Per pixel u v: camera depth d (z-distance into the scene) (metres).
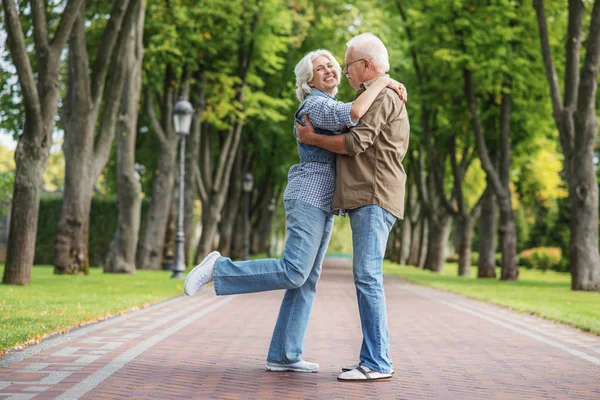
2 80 23.42
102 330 9.61
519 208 59.97
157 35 27.25
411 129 38.69
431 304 16.16
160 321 11.02
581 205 23.72
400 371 7.03
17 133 24.34
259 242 57.50
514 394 6.06
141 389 5.81
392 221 6.61
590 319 12.34
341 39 33.47
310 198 6.47
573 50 23.98
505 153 30.97
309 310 6.86
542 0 24.44
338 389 6.04
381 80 6.50
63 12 17.42
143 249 31.44
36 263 39.84
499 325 11.80
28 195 17.56
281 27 31.42
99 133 22.23
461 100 32.53
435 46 30.30
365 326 6.52
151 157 37.12
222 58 31.02
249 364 7.20
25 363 6.83
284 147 38.22
